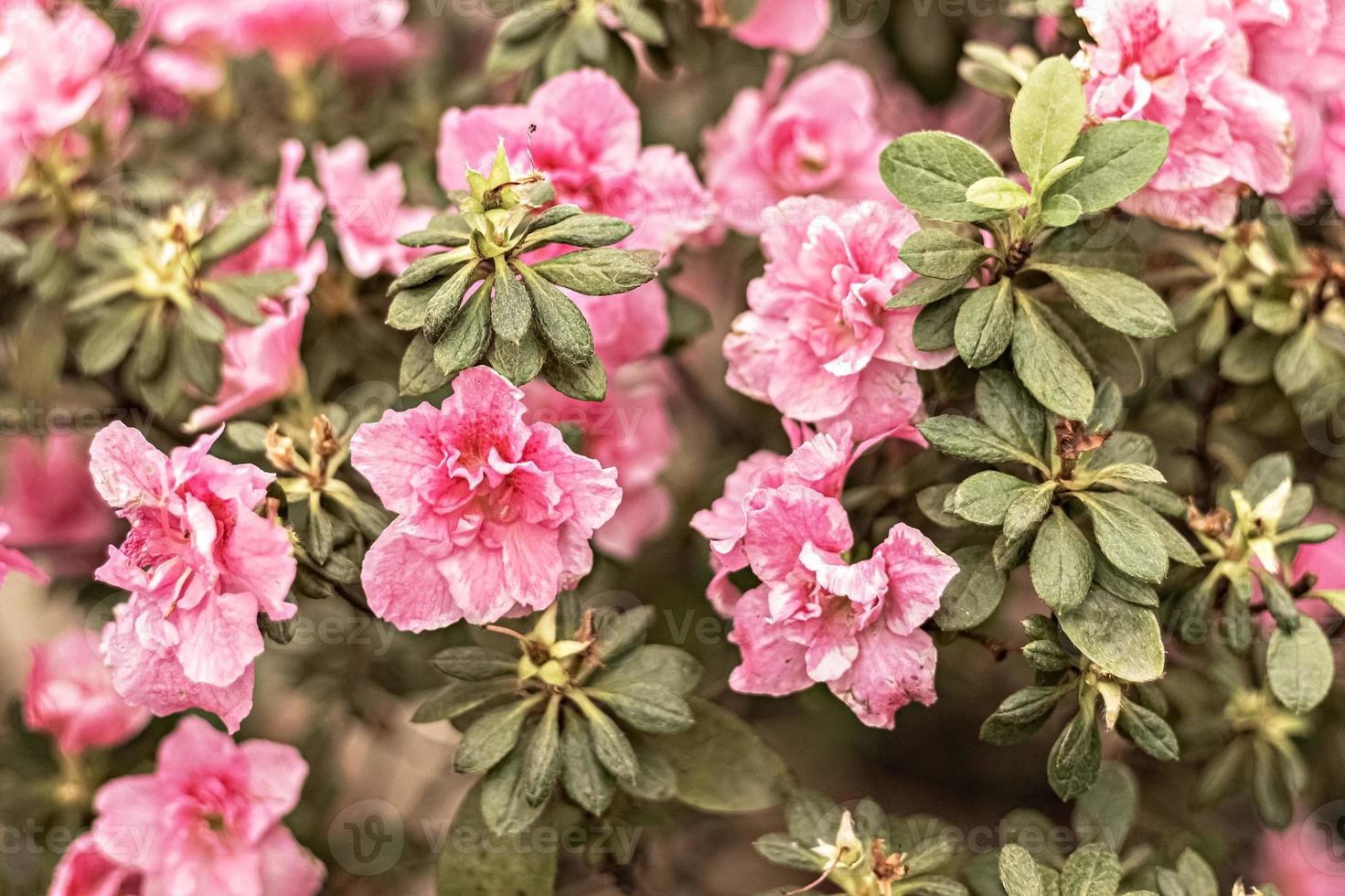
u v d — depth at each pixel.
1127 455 0.72
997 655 0.73
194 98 0.85
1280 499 0.73
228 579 0.70
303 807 0.82
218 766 0.77
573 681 0.73
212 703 0.71
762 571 0.71
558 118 0.75
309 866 0.78
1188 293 0.78
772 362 0.73
